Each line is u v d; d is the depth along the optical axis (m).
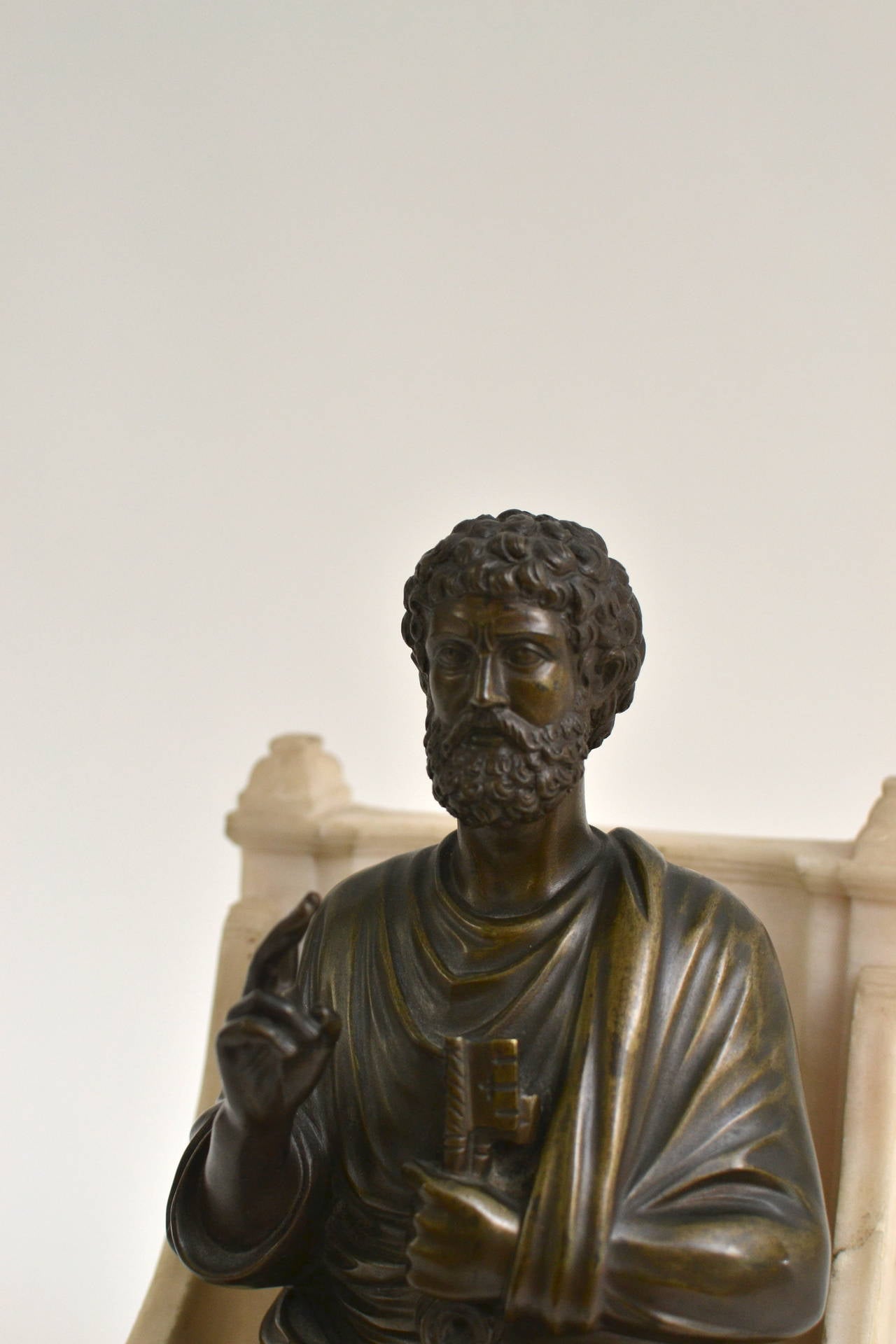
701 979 1.58
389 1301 1.54
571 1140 1.42
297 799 2.41
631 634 1.62
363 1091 1.61
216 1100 2.28
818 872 2.13
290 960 1.42
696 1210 1.44
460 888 1.66
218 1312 2.07
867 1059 2.01
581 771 1.59
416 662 1.66
